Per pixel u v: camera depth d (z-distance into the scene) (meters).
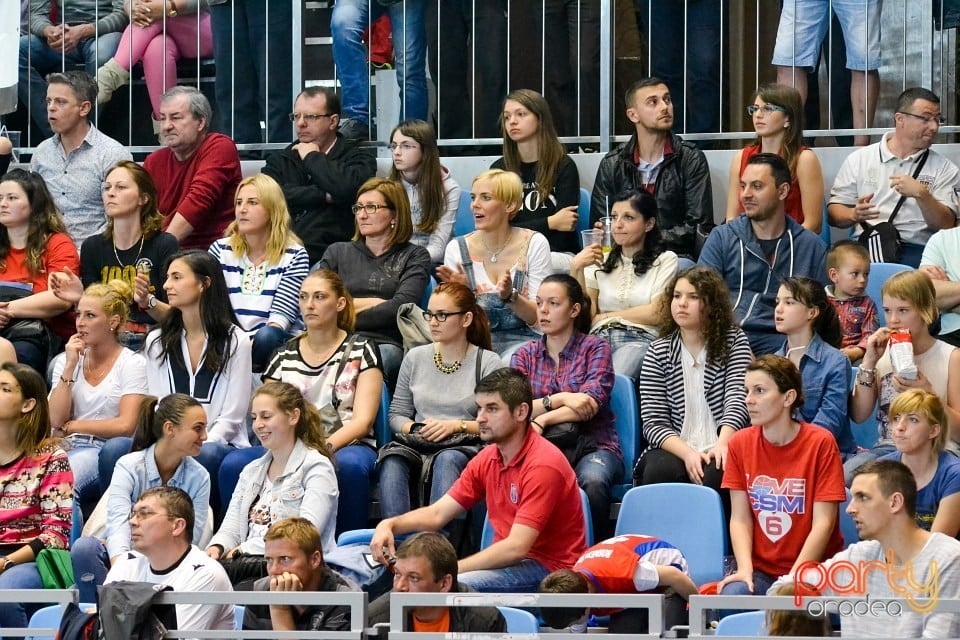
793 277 22.69
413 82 29.92
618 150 27.70
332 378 23.42
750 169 24.70
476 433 22.59
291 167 28.55
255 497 21.52
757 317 24.59
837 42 29.22
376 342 24.53
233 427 23.86
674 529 20.56
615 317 24.78
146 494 18.83
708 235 26.27
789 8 29.00
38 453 21.88
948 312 24.39
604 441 22.80
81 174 29.06
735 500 20.50
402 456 22.33
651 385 22.80
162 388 24.08
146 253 26.64
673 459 21.91
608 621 18.41
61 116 28.83
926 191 26.31
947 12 29.06
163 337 24.17
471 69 30.25
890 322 22.06
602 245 25.67
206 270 24.08
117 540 21.17
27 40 31.53
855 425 23.34
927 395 20.02
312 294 23.52
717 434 22.39
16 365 21.94
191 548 18.95
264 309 25.86
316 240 28.17
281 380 23.50
